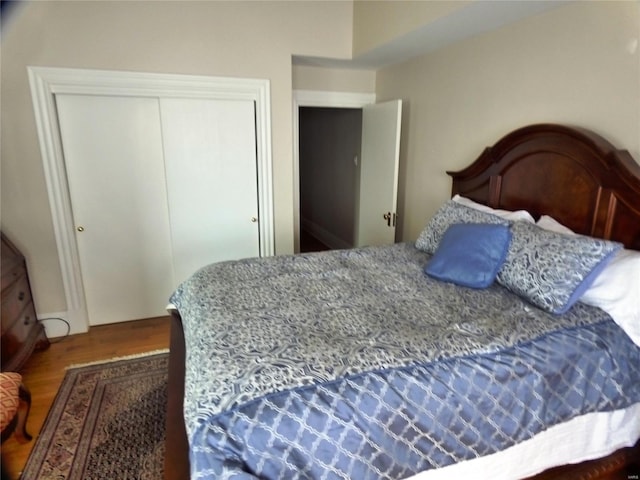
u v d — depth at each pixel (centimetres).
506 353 149
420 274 230
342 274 229
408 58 353
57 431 213
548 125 226
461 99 300
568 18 217
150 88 306
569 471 172
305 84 391
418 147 356
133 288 345
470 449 142
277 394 124
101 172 314
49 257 306
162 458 196
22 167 287
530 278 188
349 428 125
